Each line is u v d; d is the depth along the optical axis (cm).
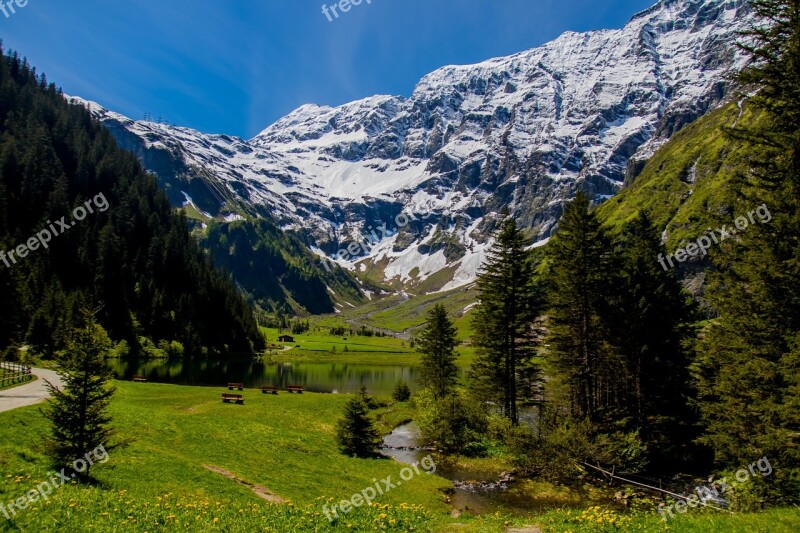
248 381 10144
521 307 4953
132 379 8188
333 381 11388
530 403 5209
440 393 6606
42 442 2628
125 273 13988
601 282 4256
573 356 4531
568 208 4466
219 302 16225
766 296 2302
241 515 1883
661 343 4034
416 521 1983
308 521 1814
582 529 1661
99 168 18450
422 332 7306
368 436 4603
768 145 2178
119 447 3067
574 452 3922
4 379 4762
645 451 3791
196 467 3078
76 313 9550
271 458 3756
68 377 2392
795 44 2064
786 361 2159
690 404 3562
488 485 3788
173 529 1587
